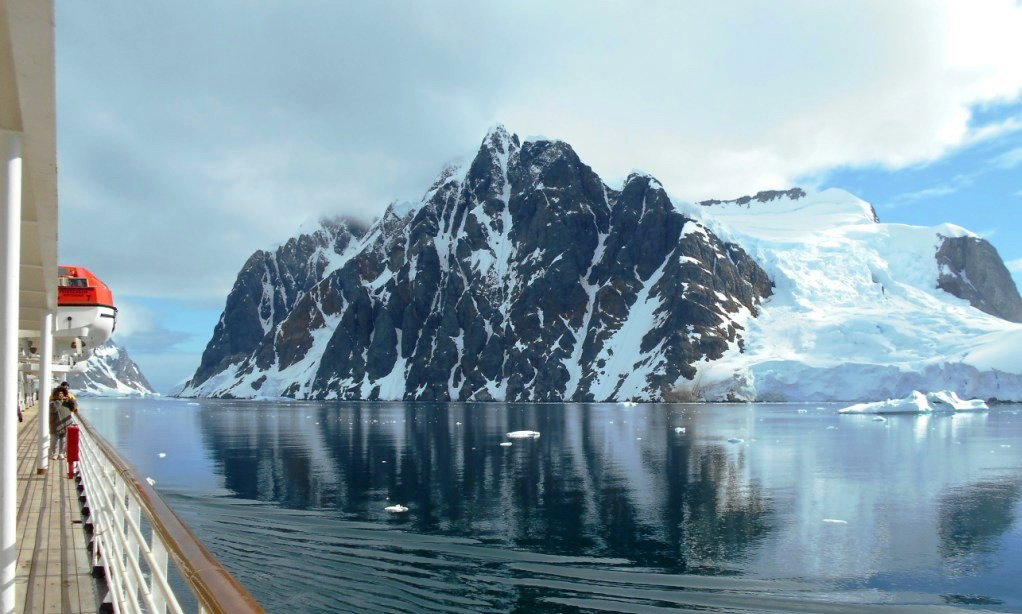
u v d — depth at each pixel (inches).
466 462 2965.1
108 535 470.9
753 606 1141.1
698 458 3063.5
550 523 1716.3
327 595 1159.6
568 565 1352.1
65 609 466.0
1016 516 1793.8
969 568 1348.4
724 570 1326.3
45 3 257.9
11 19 270.4
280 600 1138.7
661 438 4094.5
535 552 1439.5
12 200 367.2
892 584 1251.2
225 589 167.2
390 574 1279.5
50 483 971.3
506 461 2997.0
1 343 369.7
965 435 4158.5
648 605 1136.8
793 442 3779.5
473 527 1668.3
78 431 1023.0
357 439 4200.3
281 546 1472.7
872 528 1668.3
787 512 1855.3
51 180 441.1
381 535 1582.2
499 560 1375.5
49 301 992.9
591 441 3941.9
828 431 4534.9
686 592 1195.9
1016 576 1290.6
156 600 310.5
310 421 6230.3
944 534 1610.5
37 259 692.1
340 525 1679.4
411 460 3048.7
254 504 1961.1
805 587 1234.6
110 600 461.1
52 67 302.8
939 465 2773.1
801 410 7357.3
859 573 1310.3
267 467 2802.7
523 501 2015.3
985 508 1899.6
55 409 1185.4
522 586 1214.3
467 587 1213.1
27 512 770.2
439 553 1432.1
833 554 1440.7
